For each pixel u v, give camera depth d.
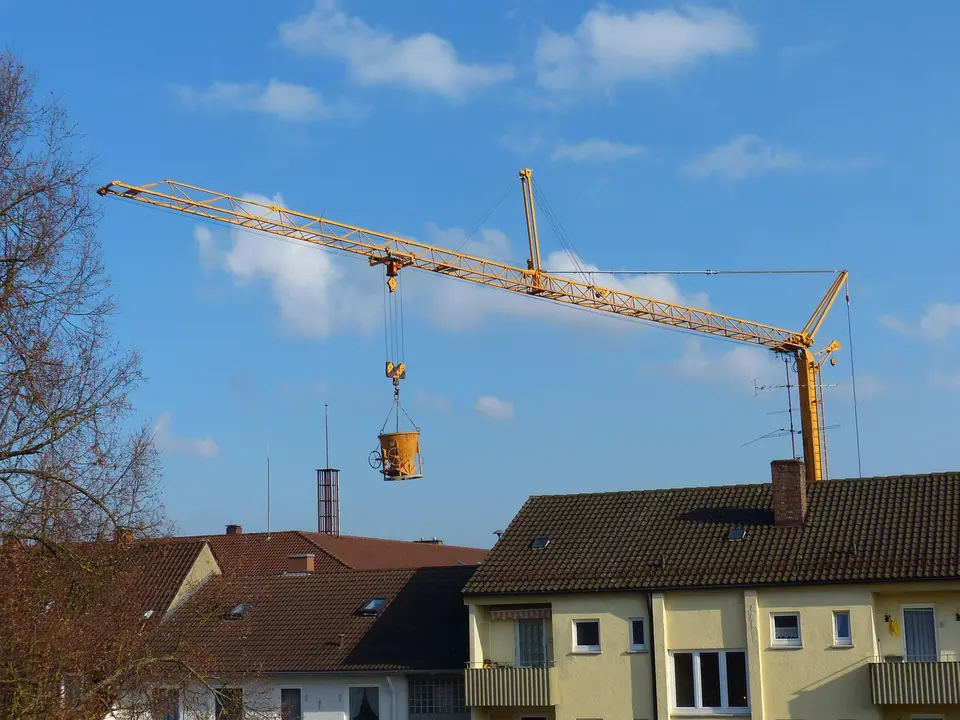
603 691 39.72
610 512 44.53
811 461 102.50
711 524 42.00
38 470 26.06
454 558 80.12
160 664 31.98
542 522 45.00
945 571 35.81
